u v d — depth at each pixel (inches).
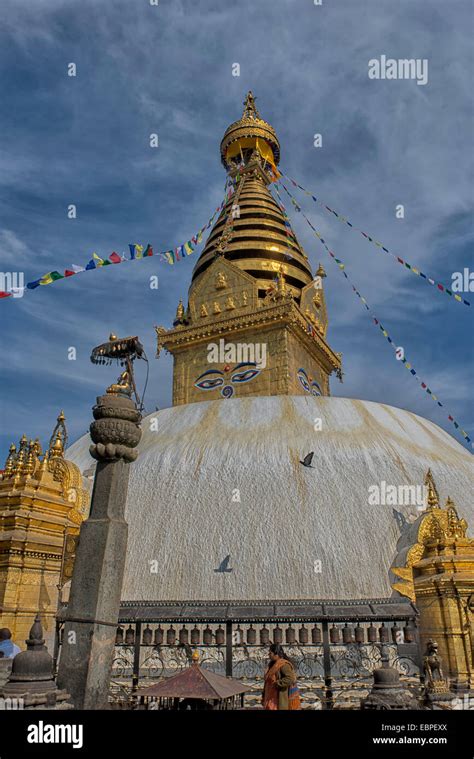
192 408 792.3
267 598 519.5
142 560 576.1
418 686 420.5
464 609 454.9
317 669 461.4
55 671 406.6
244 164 1568.7
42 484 472.4
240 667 459.2
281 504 586.2
